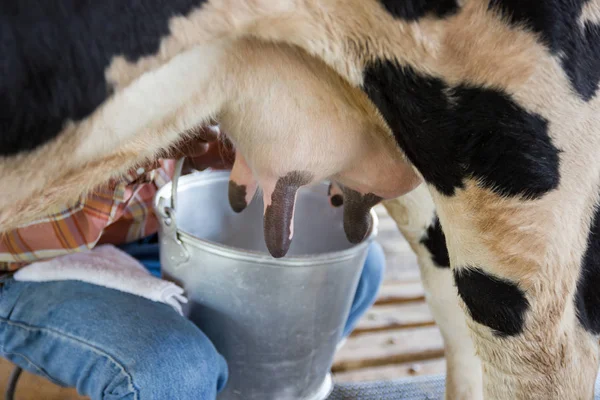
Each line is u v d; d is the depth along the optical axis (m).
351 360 1.69
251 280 1.14
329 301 1.22
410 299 1.96
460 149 0.78
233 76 0.79
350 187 1.03
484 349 0.93
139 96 0.71
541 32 0.72
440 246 1.26
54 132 0.65
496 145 0.77
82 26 0.60
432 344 1.78
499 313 0.88
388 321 1.86
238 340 1.22
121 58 0.64
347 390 1.58
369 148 0.92
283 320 1.19
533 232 0.82
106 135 0.71
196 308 1.22
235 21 0.68
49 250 1.11
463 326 1.32
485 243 0.84
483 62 0.73
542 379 0.91
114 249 1.30
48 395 1.54
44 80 0.61
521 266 0.84
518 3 0.71
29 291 1.18
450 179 0.81
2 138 0.62
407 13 0.71
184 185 1.33
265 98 0.82
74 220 1.06
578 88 0.76
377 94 0.78
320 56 0.75
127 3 0.62
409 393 1.59
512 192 0.79
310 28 0.72
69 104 0.63
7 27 0.57
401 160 0.93
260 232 1.49
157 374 1.02
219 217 1.43
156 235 1.48
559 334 0.89
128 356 1.03
